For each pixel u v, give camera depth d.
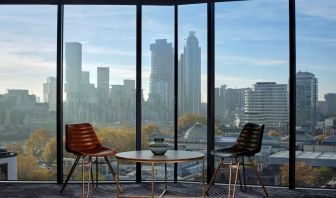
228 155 5.19
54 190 5.80
